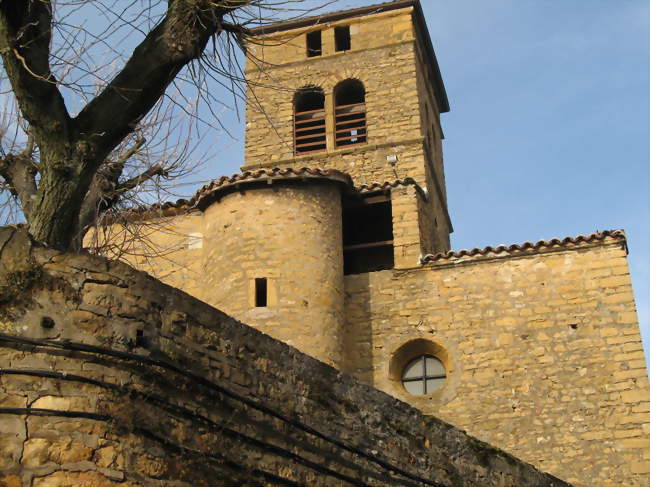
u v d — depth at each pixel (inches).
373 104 1125.1
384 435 476.1
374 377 855.1
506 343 840.9
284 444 419.8
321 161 1103.6
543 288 855.7
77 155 417.7
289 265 847.1
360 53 1165.1
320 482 429.7
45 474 334.6
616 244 858.1
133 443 355.6
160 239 903.7
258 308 829.8
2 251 361.1
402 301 880.3
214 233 877.2
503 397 819.4
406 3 1178.6
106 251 516.1
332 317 846.5
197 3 426.3
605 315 834.2
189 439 376.5
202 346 398.0
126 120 428.5
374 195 933.8
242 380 410.9
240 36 439.8
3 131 469.4
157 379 372.8
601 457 781.3
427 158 1095.6
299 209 876.0
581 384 810.8
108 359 361.7
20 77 405.1
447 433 516.7
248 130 1154.0
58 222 414.6
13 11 408.8
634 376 805.2
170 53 425.1
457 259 885.8
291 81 1170.0
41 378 347.6
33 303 356.8
